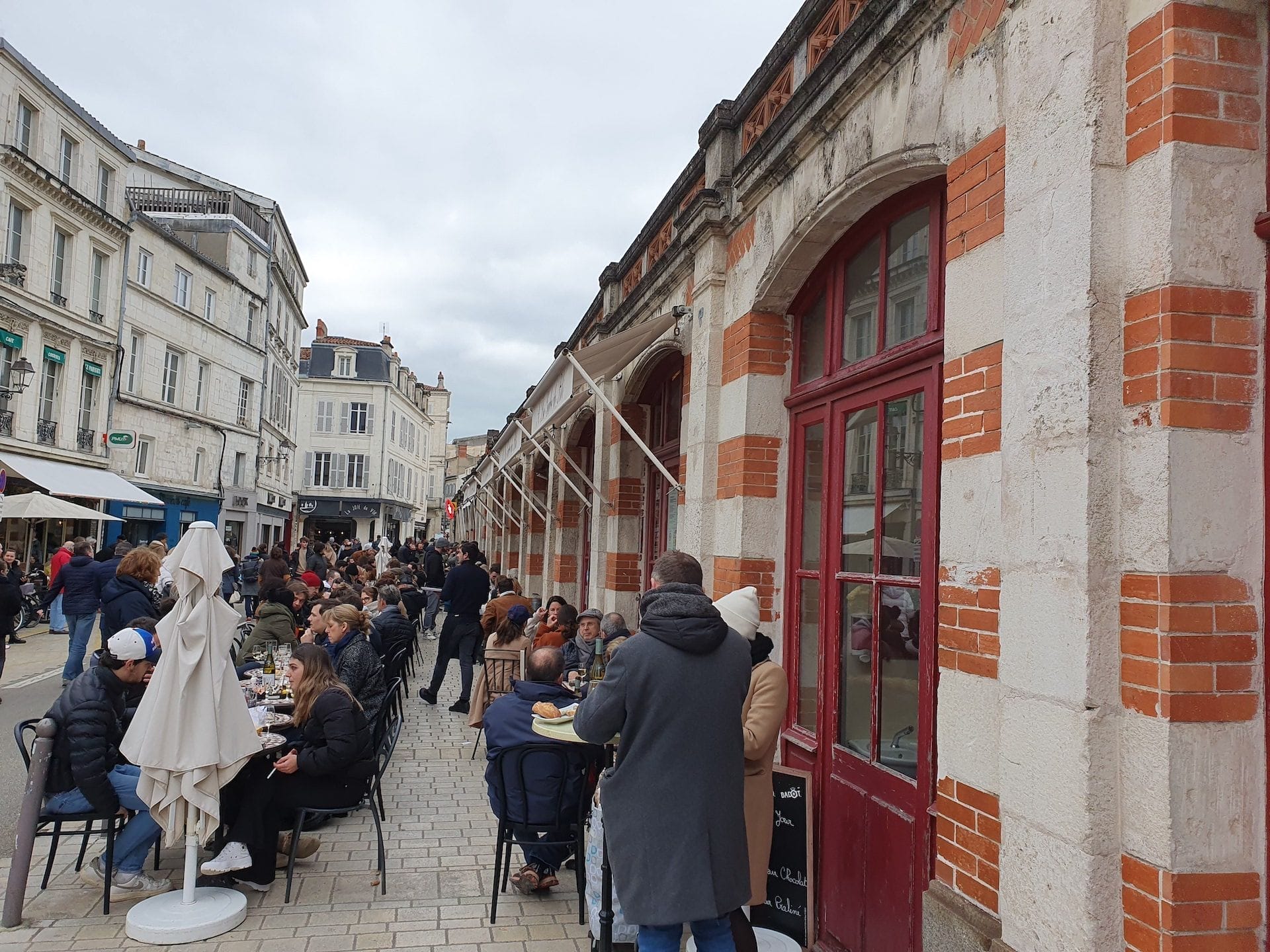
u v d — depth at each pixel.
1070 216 2.32
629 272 8.76
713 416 5.55
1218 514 2.07
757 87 5.24
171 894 4.34
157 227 24.14
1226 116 2.16
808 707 4.57
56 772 4.31
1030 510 2.41
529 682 4.76
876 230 4.09
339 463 48.56
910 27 3.35
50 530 19.73
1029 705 2.36
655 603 2.99
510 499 18.16
